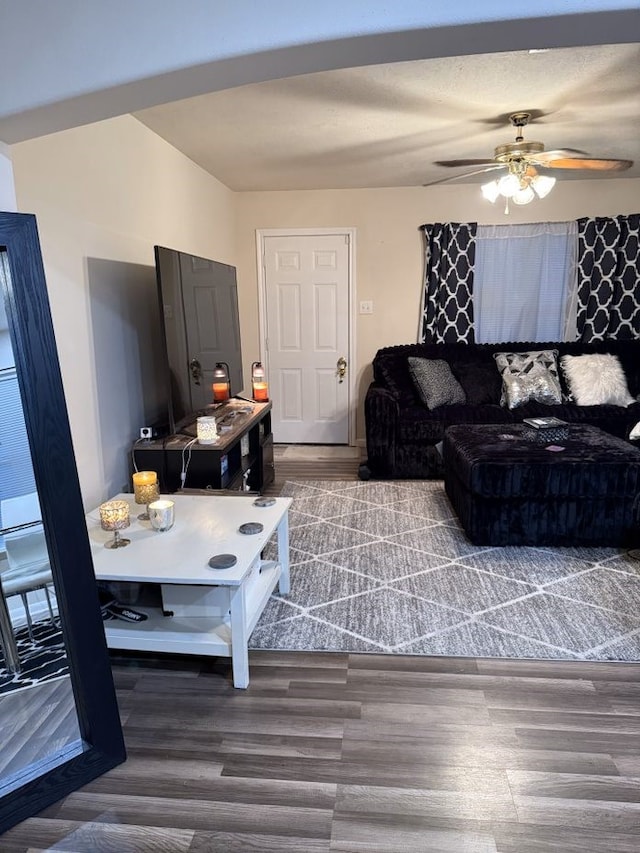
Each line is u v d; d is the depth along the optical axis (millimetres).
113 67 1405
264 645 2277
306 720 1859
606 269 4930
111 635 2078
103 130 2830
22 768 1552
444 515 3658
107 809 1548
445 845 1421
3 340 1420
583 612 2480
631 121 3318
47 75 1435
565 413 4379
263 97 2842
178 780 1632
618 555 3023
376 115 3137
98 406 2826
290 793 1579
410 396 4699
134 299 3201
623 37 1356
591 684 2021
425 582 2770
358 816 1504
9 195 1640
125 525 2240
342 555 3090
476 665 2137
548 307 5145
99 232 2812
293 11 1316
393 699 1955
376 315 5344
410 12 1282
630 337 5016
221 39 1352
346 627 2395
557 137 3635
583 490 2982
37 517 1517
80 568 1563
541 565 2926
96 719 1631
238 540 2193
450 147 3805
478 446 3277
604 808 1522
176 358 3109
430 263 5078
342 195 5156
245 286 5410
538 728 1812
